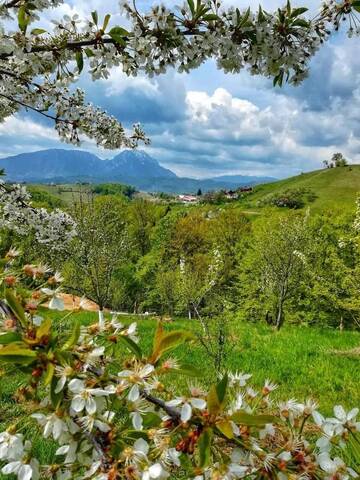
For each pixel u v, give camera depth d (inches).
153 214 2522.1
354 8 119.6
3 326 64.1
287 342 479.2
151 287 1556.3
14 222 280.1
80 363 62.4
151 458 60.2
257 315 1370.6
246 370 360.2
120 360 71.2
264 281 1151.6
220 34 122.0
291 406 76.9
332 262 1005.2
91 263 506.9
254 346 457.7
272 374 359.9
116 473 56.6
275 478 63.7
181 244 2085.4
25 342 60.0
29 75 166.7
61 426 60.5
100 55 130.7
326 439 72.3
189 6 119.3
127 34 124.0
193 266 1660.9
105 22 127.1
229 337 443.8
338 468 69.2
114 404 63.9
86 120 228.1
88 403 58.9
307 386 337.4
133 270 1620.3
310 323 1247.5
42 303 68.0
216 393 60.2
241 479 66.3
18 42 134.1
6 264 75.1
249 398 80.4
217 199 5388.8
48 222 289.9
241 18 121.2
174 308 1139.9
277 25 121.8
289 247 1001.5
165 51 125.4
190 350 355.9
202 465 58.7
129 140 253.6
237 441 62.2
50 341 61.0
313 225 1179.9
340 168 5374.0
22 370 59.7
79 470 67.4
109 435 60.9
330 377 361.7
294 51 124.8
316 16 123.5
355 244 933.8
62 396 59.6
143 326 540.7
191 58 124.3
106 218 552.1
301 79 129.5
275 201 4320.9
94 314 464.8
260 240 1085.1
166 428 62.3
